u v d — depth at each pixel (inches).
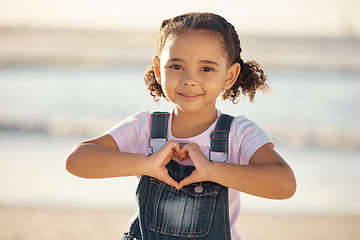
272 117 514.6
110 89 661.9
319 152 398.0
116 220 230.4
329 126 485.1
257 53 1148.5
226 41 78.0
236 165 70.8
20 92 636.1
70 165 74.4
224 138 77.8
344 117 525.3
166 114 82.7
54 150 380.5
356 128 477.7
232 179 70.0
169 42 76.4
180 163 79.2
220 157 77.6
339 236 214.8
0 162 335.9
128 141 81.5
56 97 606.9
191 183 76.0
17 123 472.4
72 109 541.6
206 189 75.3
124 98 603.5
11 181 290.8
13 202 252.5
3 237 205.0
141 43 1312.7
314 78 794.2
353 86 722.8
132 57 998.4
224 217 74.7
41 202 254.5
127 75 783.7
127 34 1540.4
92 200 259.9
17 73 790.5
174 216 74.7
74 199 260.8
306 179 312.7
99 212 241.0
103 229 217.9
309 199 269.6
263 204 259.1
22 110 530.0
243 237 209.8
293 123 495.2
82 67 863.7
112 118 503.8
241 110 534.0
